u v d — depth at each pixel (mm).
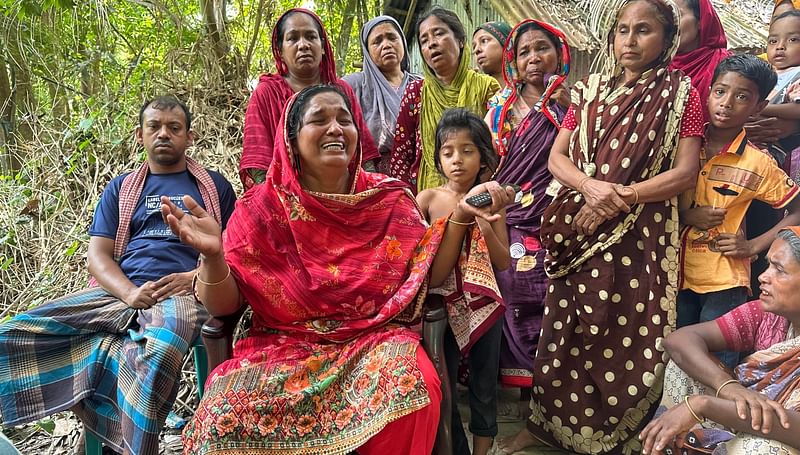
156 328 2291
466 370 2514
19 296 3619
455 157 2291
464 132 2283
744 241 2301
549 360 2402
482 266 2068
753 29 4262
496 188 1947
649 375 2230
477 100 3197
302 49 3021
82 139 4480
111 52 5699
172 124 2811
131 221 2760
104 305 2506
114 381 2355
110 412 2371
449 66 3188
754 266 2492
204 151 4227
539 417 2465
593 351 2320
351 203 2092
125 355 2322
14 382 2307
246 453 1751
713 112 2277
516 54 2910
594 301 2293
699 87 2574
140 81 4879
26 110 5586
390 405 1750
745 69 2189
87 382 2344
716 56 2586
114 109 4691
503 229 2268
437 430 1967
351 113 2121
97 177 4160
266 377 1878
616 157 2256
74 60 5523
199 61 4930
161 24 5254
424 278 2070
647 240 2268
